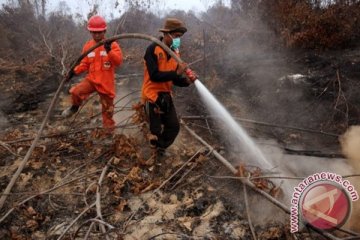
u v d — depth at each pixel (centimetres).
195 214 392
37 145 487
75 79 743
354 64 621
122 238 343
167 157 468
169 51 381
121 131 516
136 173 430
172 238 363
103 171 437
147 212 395
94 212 395
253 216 384
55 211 402
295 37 694
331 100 565
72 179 438
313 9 748
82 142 501
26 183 438
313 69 632
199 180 431
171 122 443
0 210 401
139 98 627
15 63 850
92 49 449
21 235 378
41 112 615
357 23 702
